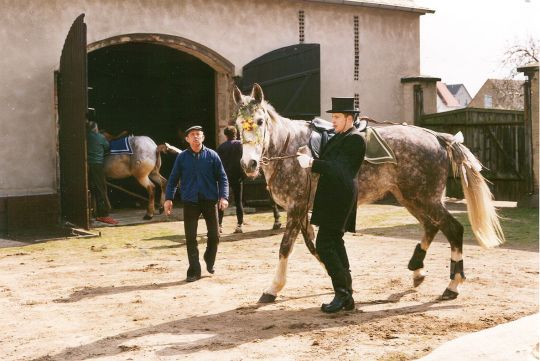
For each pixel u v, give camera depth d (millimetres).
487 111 16625
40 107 13016
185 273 8148
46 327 5723
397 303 6293
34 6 12930
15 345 5195
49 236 11656
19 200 12555
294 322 5637
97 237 11461
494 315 5715
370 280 7402
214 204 7902
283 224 12812
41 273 8305
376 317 5758
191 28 14875
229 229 12242
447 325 5434
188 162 7789
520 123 15547
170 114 20203
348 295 5969
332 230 5840
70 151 12391
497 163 16078
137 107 20234
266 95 15414
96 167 13109
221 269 8328
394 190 6855
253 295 6781
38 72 12992
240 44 15594
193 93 19750
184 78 19781
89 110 12211
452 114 17156
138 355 4793
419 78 18109
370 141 6566
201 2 14984
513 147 15742
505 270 7805
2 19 12609
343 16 17344
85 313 6195
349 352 4707
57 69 13164
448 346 4410
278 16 16188
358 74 17688
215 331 5414
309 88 14859
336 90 17297
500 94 37906
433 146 6715
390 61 18234
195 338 5199
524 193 15641
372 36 17906
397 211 14867
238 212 11695
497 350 4227
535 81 14812
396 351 4699
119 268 8570
